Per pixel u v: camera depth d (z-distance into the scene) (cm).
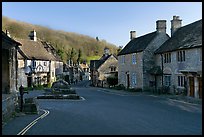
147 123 1306
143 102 2425
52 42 10238
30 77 4975
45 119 1443
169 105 2150
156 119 1430
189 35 3106
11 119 1431
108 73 6544
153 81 3762
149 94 3362
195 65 2703
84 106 2114
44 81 5522
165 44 3644
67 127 1211
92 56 13225
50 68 5728
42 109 1923
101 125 1255
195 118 1466
